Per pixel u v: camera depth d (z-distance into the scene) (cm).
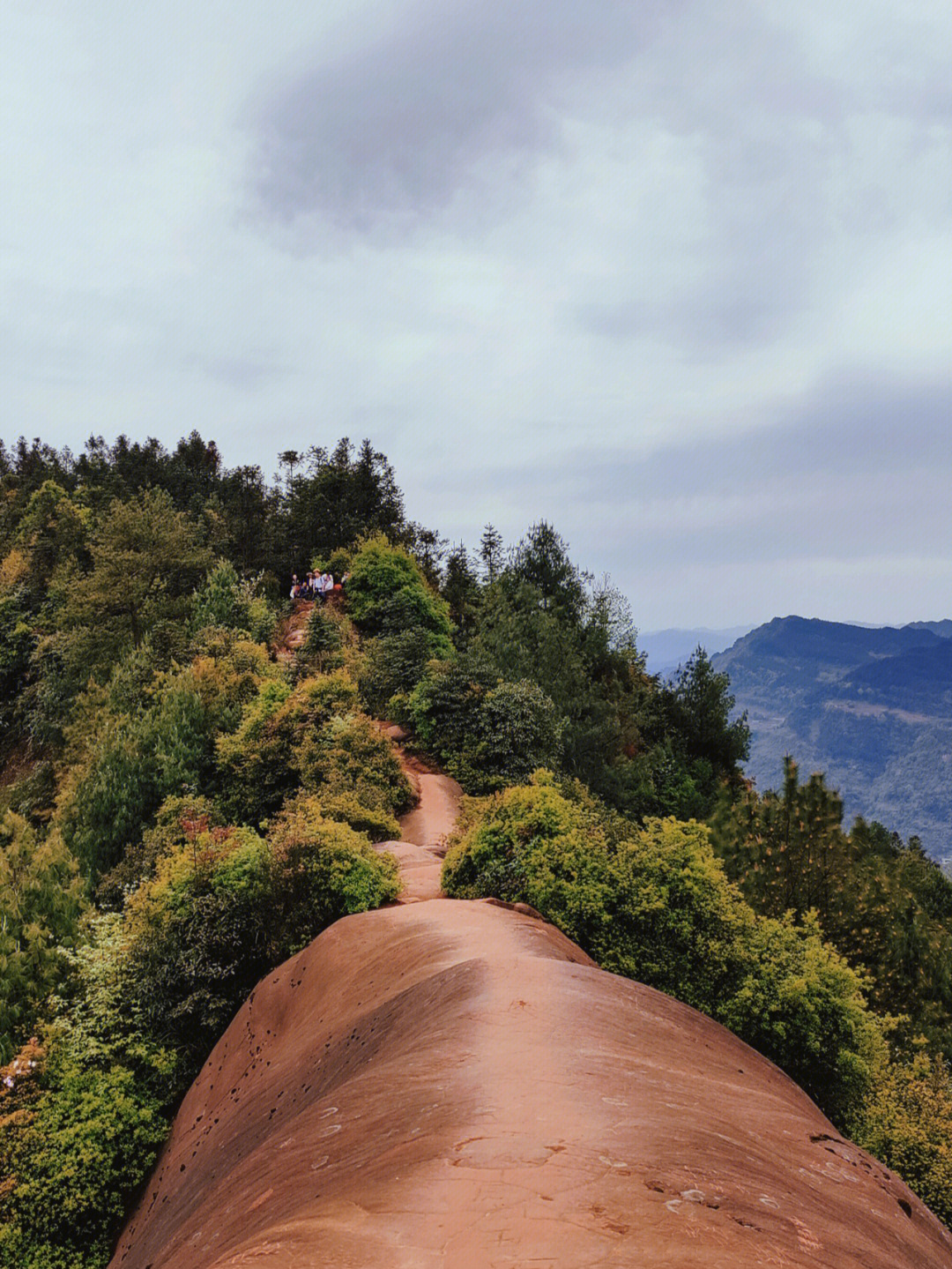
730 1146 348
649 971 976
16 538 6756
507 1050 441
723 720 4269
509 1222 254
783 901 1664
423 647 2772
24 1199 929
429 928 880
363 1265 239
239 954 1151
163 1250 597
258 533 5709
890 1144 1023
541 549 4534
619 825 1241
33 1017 1275
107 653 3672
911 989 1698
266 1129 661
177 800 2067
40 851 1881
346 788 1808
